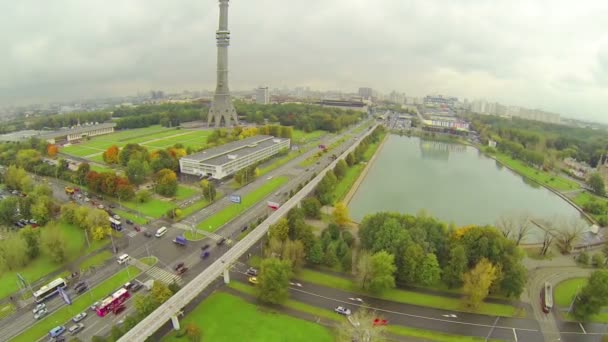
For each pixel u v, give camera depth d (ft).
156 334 328.90
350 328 321.32
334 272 439.63
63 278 418.51
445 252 428.15
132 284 404.36
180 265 438.81
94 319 352.69
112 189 654.94
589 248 531.91
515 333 349.61
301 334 335.67
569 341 342.44
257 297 385.09
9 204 550.77
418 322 359.87
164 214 602.44
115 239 513.04
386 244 423.23
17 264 434.71
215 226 559.79
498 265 388.98
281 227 464.65
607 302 346.95
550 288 409.28
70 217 544.62
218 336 328.70
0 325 343.87
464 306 385.09
